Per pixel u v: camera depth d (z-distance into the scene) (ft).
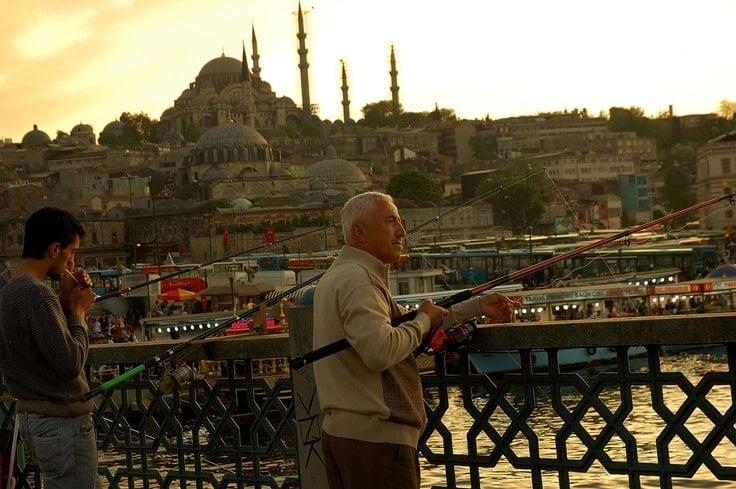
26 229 25.98
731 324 21.95
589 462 24.02
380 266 22.57
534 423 97.35
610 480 75.51
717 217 602.85
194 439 30.12
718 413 22.39
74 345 25.26
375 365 21.08
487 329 24.61
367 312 21.22
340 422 21.90
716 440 22.44
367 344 21.02
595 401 23.82
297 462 27.66
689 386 22.76
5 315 25.12
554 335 23.86
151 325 217.77
